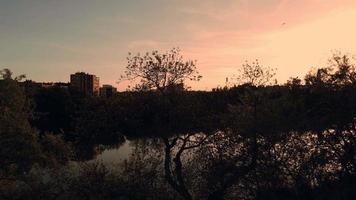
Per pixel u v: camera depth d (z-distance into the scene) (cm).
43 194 3666
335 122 3538
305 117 3559
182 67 3697
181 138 3619
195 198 3644
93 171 3634
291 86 3838
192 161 3694
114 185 3584
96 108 3769
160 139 3744
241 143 3584
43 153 4159
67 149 4253
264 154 3522
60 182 3719
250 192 3550
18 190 3791
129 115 3628
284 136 3528
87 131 3747
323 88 3744
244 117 3600
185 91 3719
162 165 3700
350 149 3484
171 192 3662
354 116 3522
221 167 3559
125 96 3678
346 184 3378
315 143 3538
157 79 3684
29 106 4784
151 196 3612
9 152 4050
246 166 3534
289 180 3522
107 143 3934
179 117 3609
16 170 4003
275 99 3712
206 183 3616
